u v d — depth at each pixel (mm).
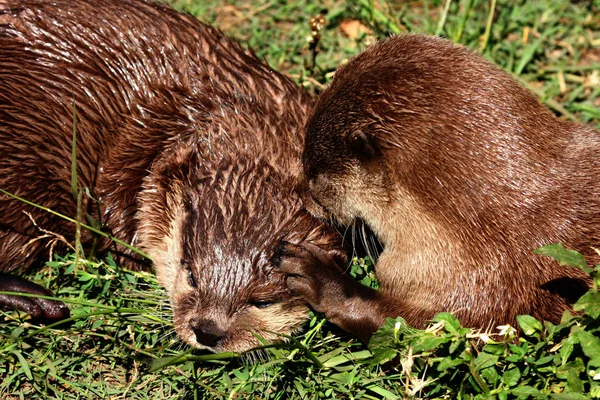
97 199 7148
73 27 7195
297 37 9719
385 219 6465
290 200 6668
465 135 6258
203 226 6504
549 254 5758
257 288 6359
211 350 6348
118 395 6211
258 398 6109
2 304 6684
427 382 5848
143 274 6984
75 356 6418
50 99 7012
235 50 7703
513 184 6227
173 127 7129
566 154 6484
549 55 9719
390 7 9664
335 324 6566
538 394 5598
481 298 6227
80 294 6719
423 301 6359
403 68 6453
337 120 6469
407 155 6297
